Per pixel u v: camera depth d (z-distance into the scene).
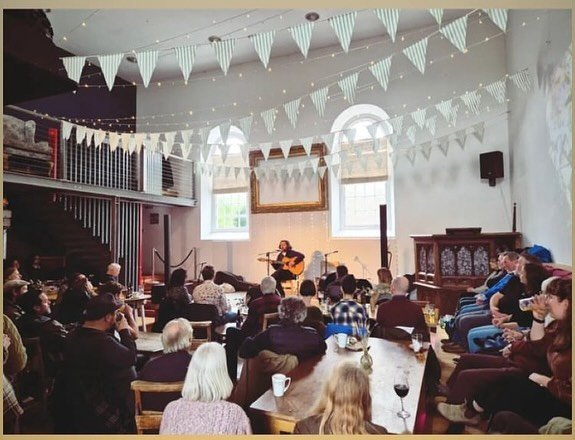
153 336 4.16
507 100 6.46
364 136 7.82
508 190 6.50
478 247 5.51
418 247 6.31
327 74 8.04
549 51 4.08
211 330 4.02
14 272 4.79
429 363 2.67
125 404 2.27
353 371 1.36
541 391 2.11
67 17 6.86
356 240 7.79
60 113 8.01
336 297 4.25
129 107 9.62
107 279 5.57
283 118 8.42
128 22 7.03
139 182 8.06
